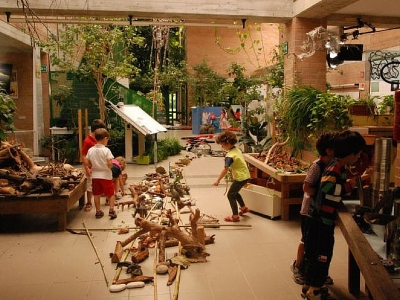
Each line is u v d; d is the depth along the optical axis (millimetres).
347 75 11992
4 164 5301
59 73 10688
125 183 7289
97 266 3699
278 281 3381
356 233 2248
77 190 5223
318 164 2992
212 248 4152
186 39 20547
